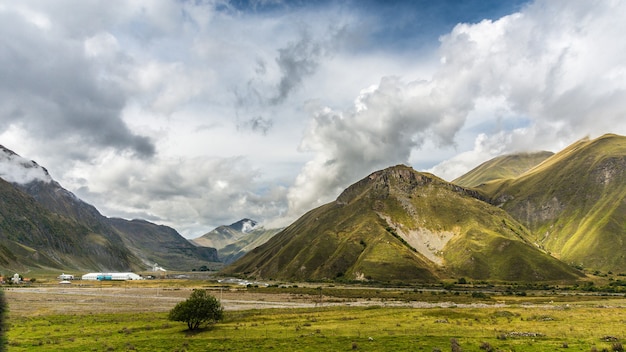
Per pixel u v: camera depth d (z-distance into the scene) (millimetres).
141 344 62562
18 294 178500
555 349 52375
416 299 165625
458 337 62875
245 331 74312
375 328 73625
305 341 62219
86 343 63531
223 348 58688
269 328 77562
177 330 78125
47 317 101062
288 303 149000
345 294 191125
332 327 76312
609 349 50969
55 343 63625
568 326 72312
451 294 193250
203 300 81625
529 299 162125
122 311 119188
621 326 70625
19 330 79062
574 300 155750
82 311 118250
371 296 181250
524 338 61031
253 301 158000
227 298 172125
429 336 63906
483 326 75438
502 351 51469
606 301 147875
